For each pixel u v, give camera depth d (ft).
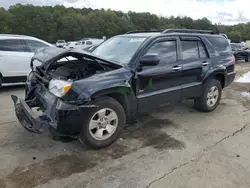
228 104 18.40
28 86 12.42
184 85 13.97
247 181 8.68
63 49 11.76
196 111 16.46
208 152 10.69
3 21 200.95
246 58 54.54
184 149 10.93
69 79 10.06
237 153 10.66
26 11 211.00
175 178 8.75
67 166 9.34
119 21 232.12
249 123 14.37
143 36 13.15
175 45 13.46
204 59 15.10
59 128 9.41
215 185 8.41
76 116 9.50
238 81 28.89
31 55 22.13
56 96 9.65
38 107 11.40
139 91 11.63
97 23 220.84
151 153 10.51
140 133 12.59
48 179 8.49
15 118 14.16
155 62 10.96
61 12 232.12
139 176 8.83
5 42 20.95
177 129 13.23
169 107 17.19
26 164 9.37
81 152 10.44
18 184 8.16
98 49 14.55
